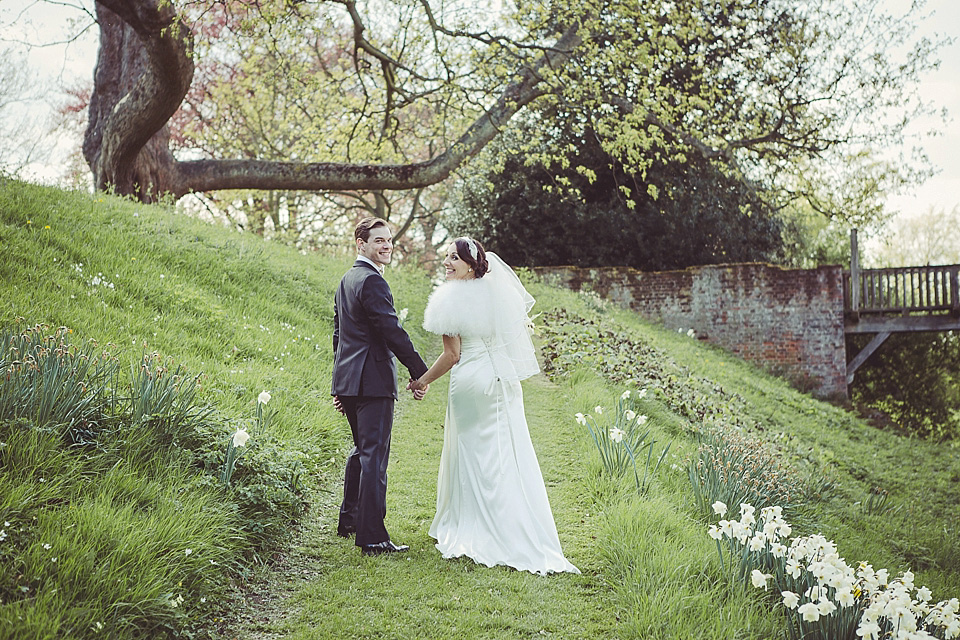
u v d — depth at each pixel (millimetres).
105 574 3070
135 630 2955
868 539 7594
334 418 6293
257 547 4039
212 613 3367
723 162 17594
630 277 19469
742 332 19172
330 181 15383
